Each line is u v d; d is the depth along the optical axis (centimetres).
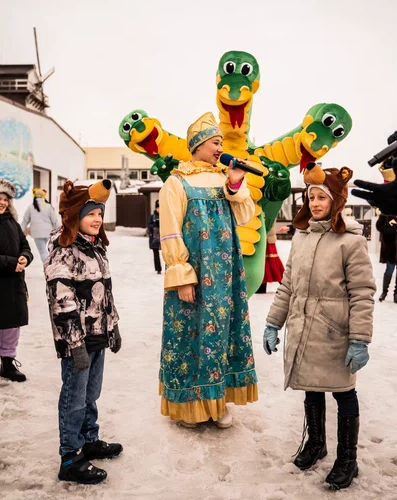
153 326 618
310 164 270
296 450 307
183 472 283
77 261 267
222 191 333
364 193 228
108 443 308
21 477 276
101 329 277
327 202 274
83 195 263
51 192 2445
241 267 335
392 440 322
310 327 271
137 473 282
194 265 320
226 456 301
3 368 421
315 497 259
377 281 1044
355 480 274
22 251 410
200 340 315
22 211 2053
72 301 258
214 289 317
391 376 441
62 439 270
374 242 1555
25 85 2780
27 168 2103
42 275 1026
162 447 311
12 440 316
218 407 322
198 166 340
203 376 317
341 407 275
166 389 327
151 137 517
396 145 215
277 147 511
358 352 258
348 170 277
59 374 434
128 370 450
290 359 276
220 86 473
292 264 290
